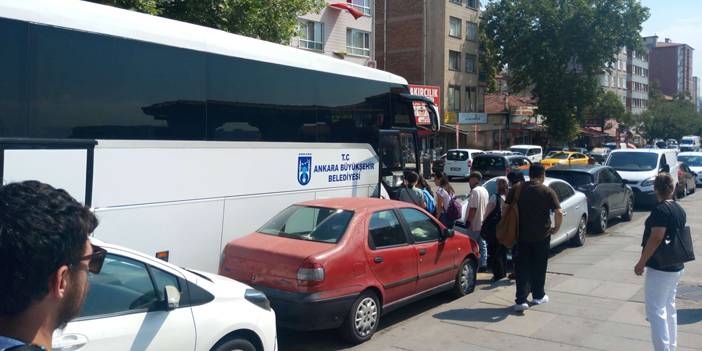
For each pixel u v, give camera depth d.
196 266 7.48
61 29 6.06
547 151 54.38
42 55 5.89
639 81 109.44
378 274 6.84
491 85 56.66
